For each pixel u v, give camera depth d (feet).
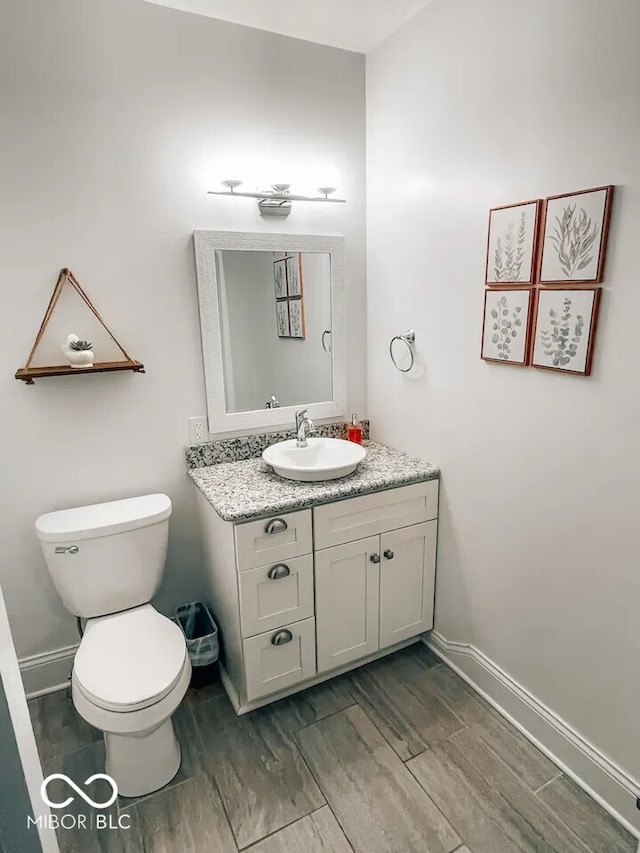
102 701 4.85
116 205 6.20
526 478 5.67
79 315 6.26
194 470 7.14
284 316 7.47
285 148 7.07
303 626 6.45
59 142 5.81
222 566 6.40
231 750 5.95
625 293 4.40
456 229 6.16
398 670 7.22
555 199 4.86
